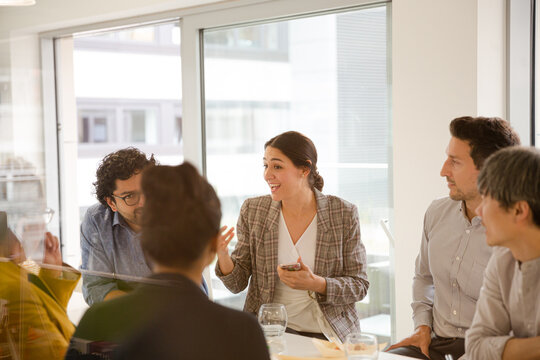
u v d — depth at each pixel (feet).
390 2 9.37
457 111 8.52
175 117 27.14
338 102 10.15
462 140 6.42
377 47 9.61
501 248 5.43
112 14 11.61
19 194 3.61
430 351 6.69
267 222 7.77
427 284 7.38
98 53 18.48
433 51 8.64
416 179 8.96
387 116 9.61
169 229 3.14
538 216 4.71
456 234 6.84
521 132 9.05
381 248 9.87
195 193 3.19
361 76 9.84
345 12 9.90
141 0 11.34
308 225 7.75
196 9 11.48
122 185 4.64
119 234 4.05
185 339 3.06
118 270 3.72
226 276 7.63
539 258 4.96
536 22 8.98
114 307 3.17
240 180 11.63
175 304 3.10
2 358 3.33
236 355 3.12
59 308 3.30
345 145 10.14
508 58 8.85
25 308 3.34
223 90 11.71
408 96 8.95
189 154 12.23
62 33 11.34
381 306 9.95
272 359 5.50
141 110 26.58
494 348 5.22
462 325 6.72
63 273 3.51
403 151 9.06
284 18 10.66
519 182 4.68
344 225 7.74
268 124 11.10
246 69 11.30
